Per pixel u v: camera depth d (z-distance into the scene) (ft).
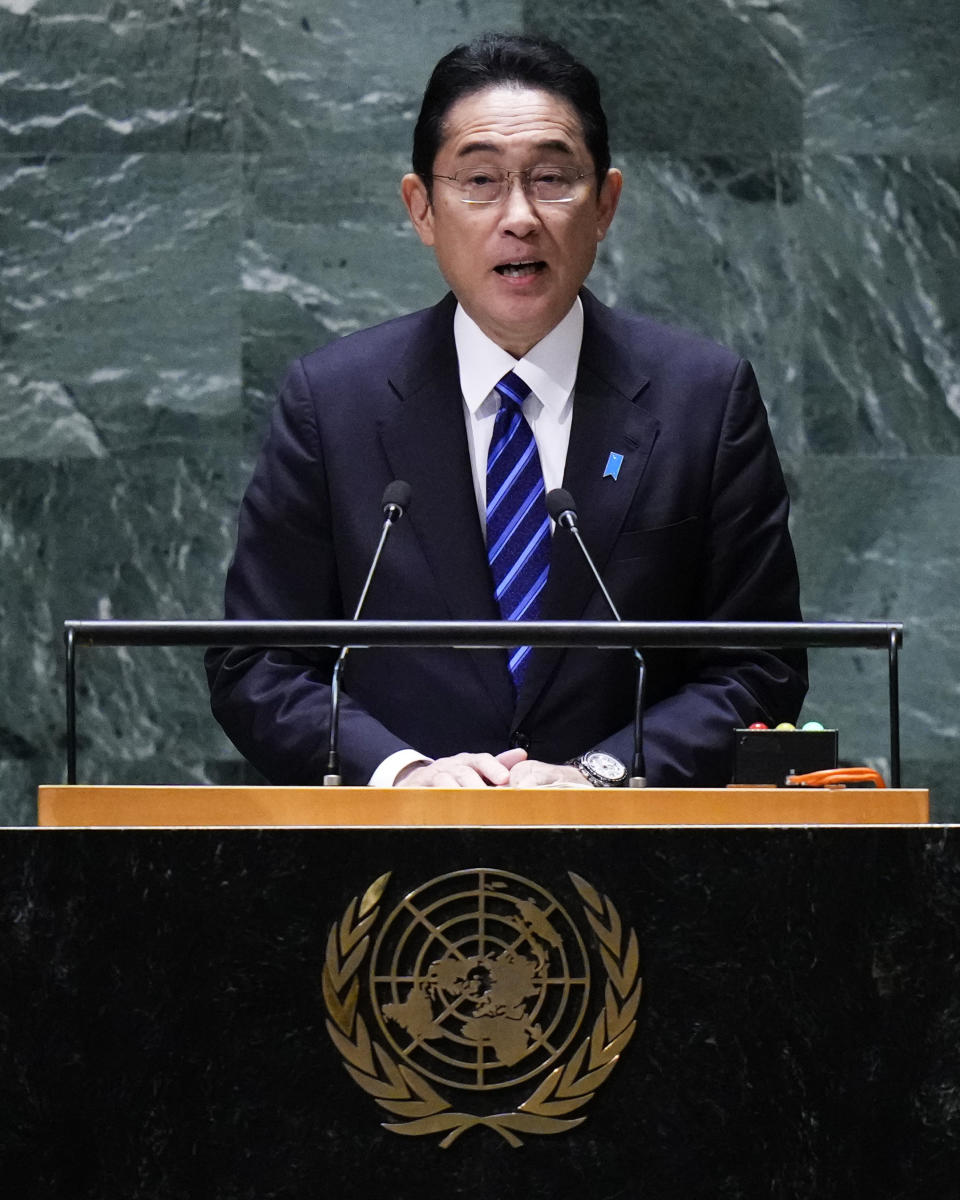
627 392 36.24
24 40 57.72
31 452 57.31
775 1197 22.72
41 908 22.88
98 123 57.77
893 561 57.72
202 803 24.12
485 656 34.81
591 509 35.24
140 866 22.93
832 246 58.23
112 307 57.57
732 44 58.49
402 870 23.00
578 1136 22.75
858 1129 22.84
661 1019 22.94
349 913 22.89
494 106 34.86
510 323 35.01
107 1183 22.49
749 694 34.14
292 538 36.42
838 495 57.88
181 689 56.85
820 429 58.03
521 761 30.14
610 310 37.81
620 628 26.63
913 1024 22.98
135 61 57.88
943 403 57.98
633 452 35.76
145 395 57.52
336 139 57.93
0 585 57.00
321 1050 22.71
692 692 34.14
